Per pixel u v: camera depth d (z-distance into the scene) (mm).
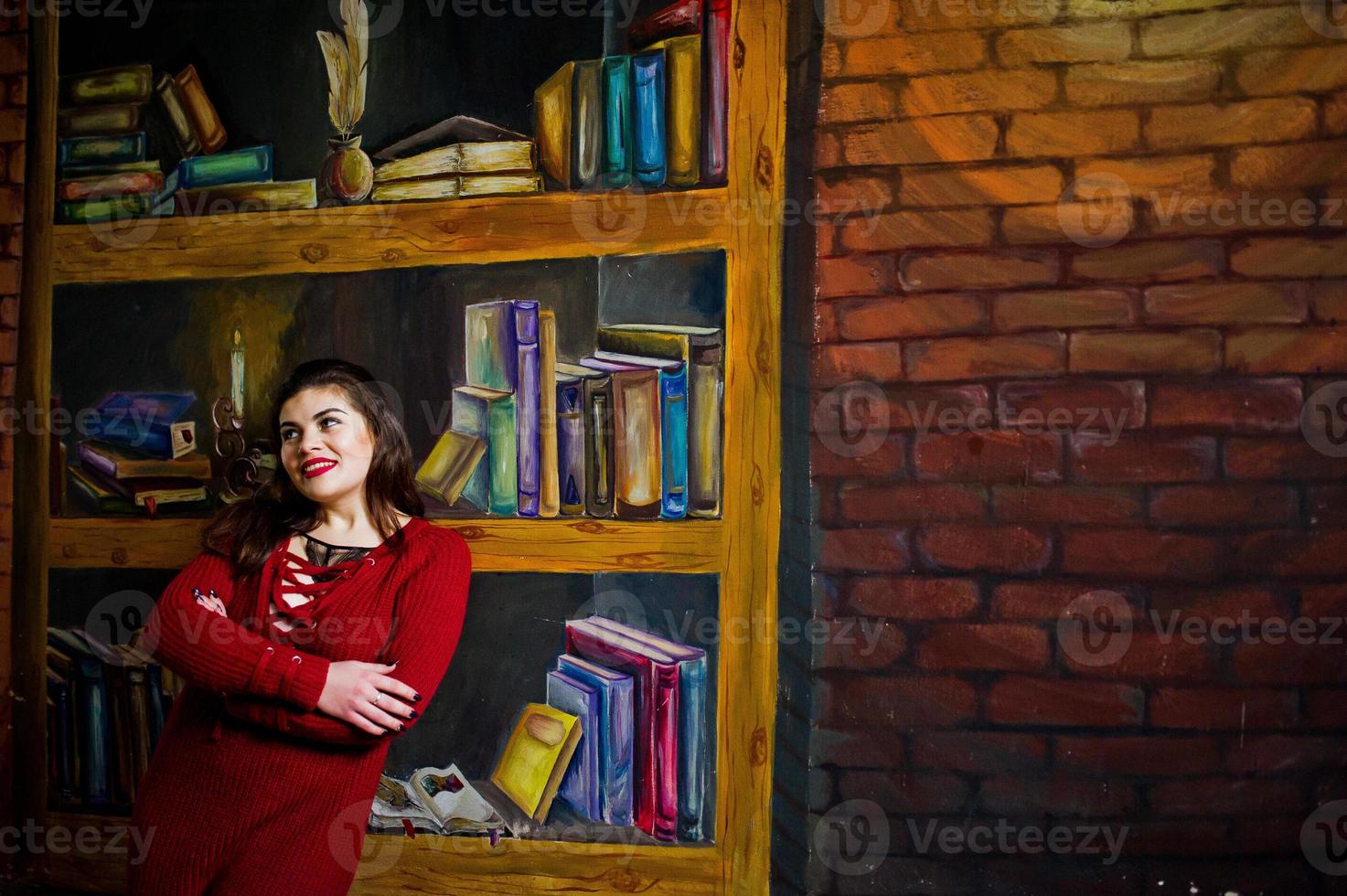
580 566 1967
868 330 1801
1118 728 1748
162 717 2098
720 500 1927
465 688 2012
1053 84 1760
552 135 1987
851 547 1808
